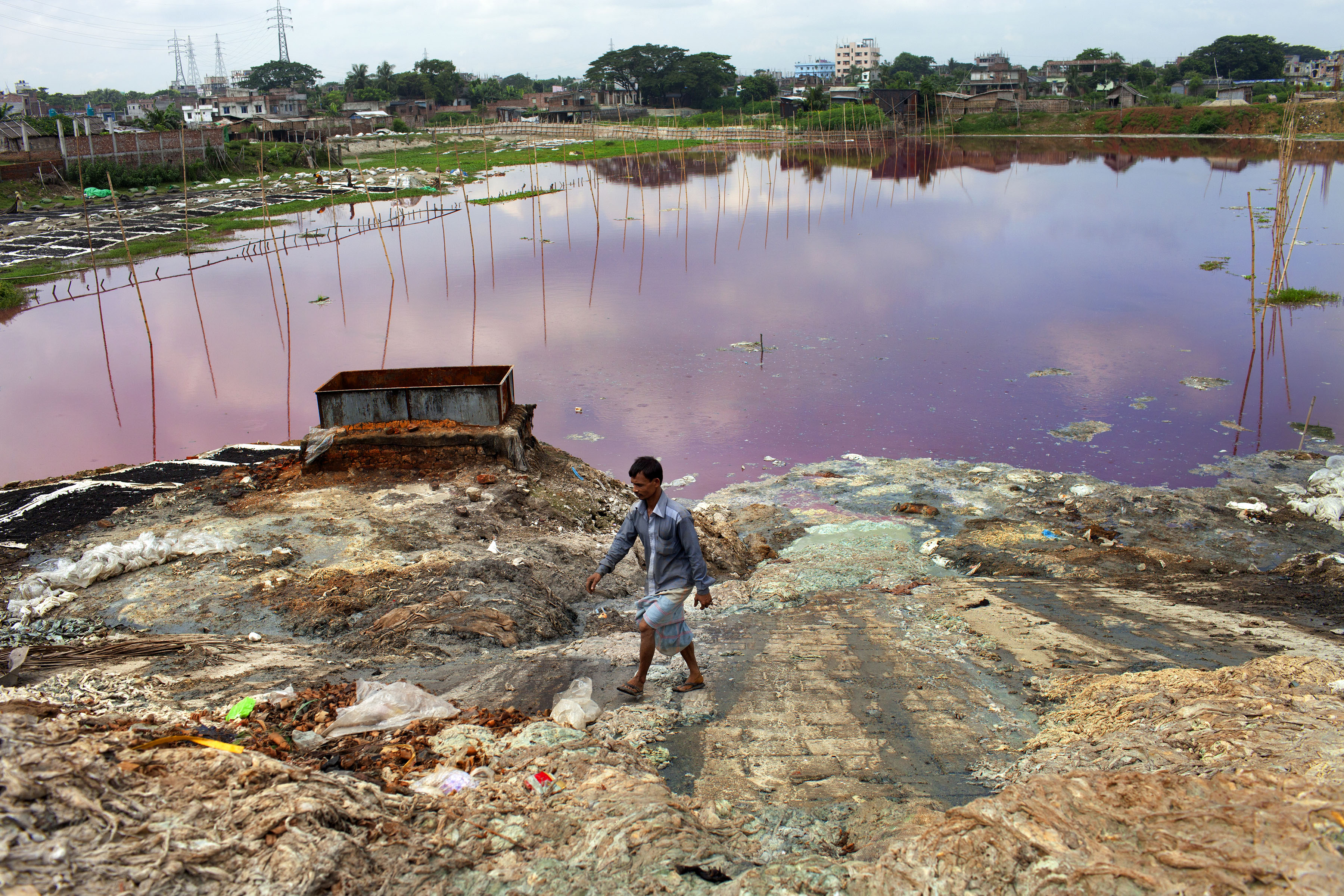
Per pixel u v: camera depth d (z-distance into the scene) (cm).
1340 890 264
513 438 1120
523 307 2912
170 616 723
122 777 315
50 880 258
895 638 765
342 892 294
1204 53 15300
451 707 514
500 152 9144
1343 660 630
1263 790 326
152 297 3120
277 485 1063
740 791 438
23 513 973
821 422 1808
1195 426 1730
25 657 581
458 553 877
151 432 1844
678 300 2969
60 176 5350
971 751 489
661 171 7800
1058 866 299
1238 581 1066
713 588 1004
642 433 1762
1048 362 2170
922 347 2334
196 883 279
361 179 6256
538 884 317
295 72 18175
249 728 454
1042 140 10088
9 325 2741
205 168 6247
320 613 725
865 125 10056
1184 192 5531
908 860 318
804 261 3619
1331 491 1386
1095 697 552
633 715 536
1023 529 1298
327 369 2253
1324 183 5709
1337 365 2078
